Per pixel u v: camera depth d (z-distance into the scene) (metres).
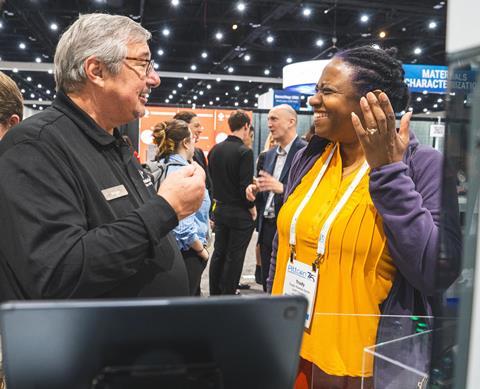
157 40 11.65
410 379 0.73
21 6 8.75
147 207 0.97
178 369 0.49
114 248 0.91
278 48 12.16
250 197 3.02
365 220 1.05
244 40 11.50
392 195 0.95
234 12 9.72
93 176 1.03
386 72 1.09
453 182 0.45
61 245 0.90
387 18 9.63
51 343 0.47
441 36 10.63
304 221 1.16
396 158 0.98
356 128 0.96
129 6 8.54
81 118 1.07
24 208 0.91
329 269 1.07
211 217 4.53
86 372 0.48
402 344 0.76
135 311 0.47
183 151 2.80
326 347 1.01
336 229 1.06
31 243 0.89
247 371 0.52
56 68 1.11
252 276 5.07
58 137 1.00
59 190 0.94
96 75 1.07
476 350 0.41
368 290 1.04
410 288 1.06
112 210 1.04
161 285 1.12
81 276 0.89
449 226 0.45
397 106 1.15
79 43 1.06
